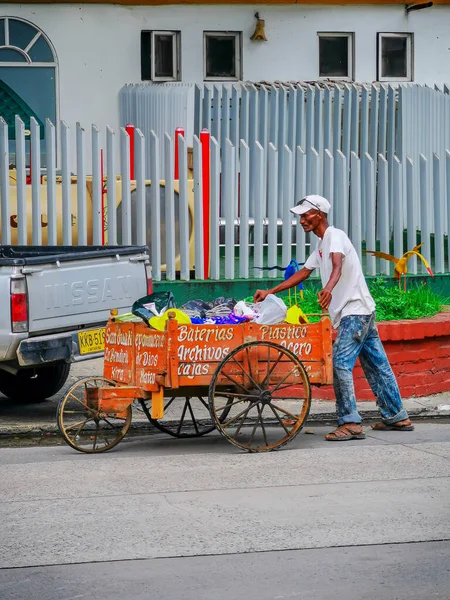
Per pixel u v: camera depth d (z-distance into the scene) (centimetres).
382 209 1895
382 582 785
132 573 806
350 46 2669
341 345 1252
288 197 1852
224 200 1841
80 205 1792
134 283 1379
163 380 1171
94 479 1074
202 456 1178
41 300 1266
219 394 1186
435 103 2250
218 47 2606
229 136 2300
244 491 1023
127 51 2539
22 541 877
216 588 775
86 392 1211
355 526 913
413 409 1429
